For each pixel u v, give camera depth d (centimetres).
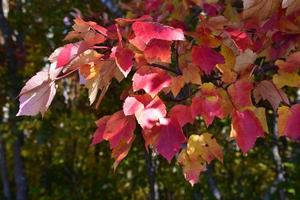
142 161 643
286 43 162
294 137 143
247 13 155
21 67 668
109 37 150
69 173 716
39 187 736
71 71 148
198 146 164
